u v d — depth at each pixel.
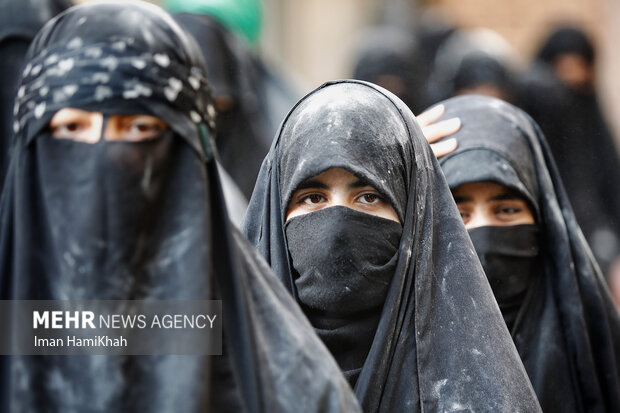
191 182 5.95
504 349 7.14
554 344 8.51
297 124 7.37
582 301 8.70
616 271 14.45
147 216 5.88
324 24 26.44
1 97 10.08
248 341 5.88
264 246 7.45
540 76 16.42
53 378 5.73
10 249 5.95
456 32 20.84
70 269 5.79
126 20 6.01
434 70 19.55
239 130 13.43
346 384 6.23
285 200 7.29
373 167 7.15
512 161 8.49
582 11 25.47
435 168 7.52
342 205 7.12
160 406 5.70
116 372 5.71
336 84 7.58
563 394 8.48
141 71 5.93
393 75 16.03
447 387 7.02
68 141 5.89
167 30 6.07
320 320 7.25
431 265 7.25
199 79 6.09
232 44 13.55
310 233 7.13
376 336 7.06
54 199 5.86
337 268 7.07
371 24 26.55
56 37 6.02
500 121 8.71
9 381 5.78
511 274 8.49
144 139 5.92
